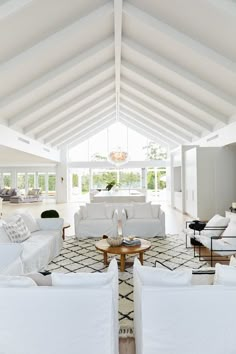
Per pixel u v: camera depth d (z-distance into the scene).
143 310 1.75
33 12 3.68
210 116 7.41
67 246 5.32
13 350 1.79
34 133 8.72
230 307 1.73
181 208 10.14
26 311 1.76
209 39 4.39
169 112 8.90
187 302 1.73
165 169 15.69
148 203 6.42
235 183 7.73
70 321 1.76
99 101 9.12
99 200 9.29
